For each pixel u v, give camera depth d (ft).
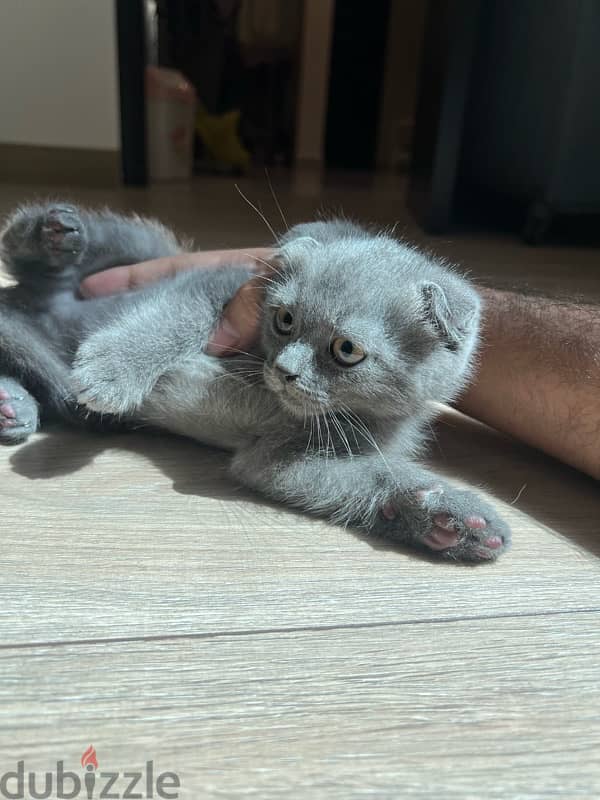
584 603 0.57
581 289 1.39
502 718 0.45
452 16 1.99
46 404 0.79
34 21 2.28
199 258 0.89
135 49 2.42
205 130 3.40
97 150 2.55
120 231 0.92
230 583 0.55
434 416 0.84
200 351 0.75
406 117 4.20
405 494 0.62
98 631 0.49
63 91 2.41
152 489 0.69
